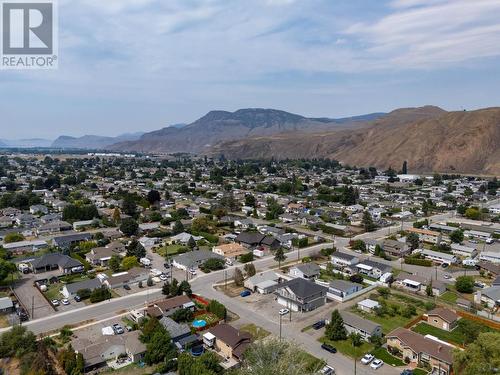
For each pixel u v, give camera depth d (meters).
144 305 56.59
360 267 72.69
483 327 47.06
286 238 91.38
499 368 33.66
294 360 32.38
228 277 68.88
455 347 42.50
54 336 47.12
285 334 48.44
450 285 66.19
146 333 44.44
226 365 41.19
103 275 66.69
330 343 46.47
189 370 37.25
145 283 65.12
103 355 41.84
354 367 41.47
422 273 72.31
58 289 62.59
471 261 76.19
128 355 42.84
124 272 67.38
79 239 88.50
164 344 42.16
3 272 63.84
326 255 81.31
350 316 50.94
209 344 45.28
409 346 42.66
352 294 61.34
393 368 41.53
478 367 34.06
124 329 48.81
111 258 72.62
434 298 60.78
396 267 76.00
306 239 90.19
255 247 87.19
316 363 40.38
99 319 51.94
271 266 74.94
